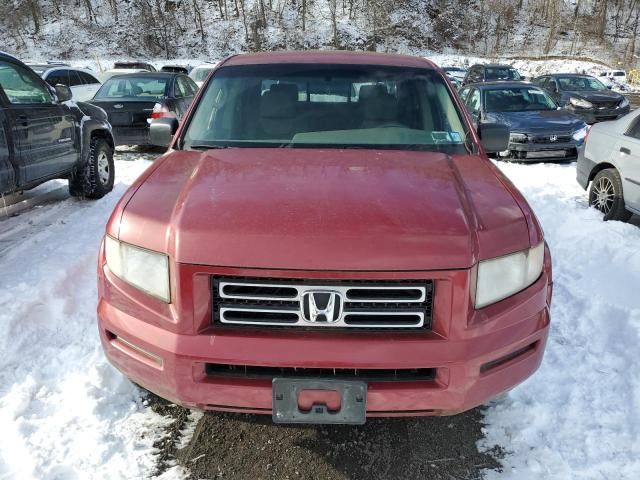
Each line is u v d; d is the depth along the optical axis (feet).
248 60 12.03
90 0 185.88
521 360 7.60
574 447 8.63
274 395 6.90
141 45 174.91
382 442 8.84
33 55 166.71
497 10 210.59
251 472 8.20
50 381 10.19
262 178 8.16
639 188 19.08
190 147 10.32
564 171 30.35
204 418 9.34
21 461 8.16
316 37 183.42
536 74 156.35
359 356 6.75
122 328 7.48
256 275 6.75
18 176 17.44
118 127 33.14
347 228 6.86
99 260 8.28
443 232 6.92
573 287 14.47
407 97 11.11
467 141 10.49
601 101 48.65
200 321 6.96
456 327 6.91
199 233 6.90
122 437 8.81
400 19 195.62
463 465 8.34
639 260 15.58
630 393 9.84
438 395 7.04
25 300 12.64
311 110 10.83
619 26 209.97
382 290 6.81
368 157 9.30
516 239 7.44
